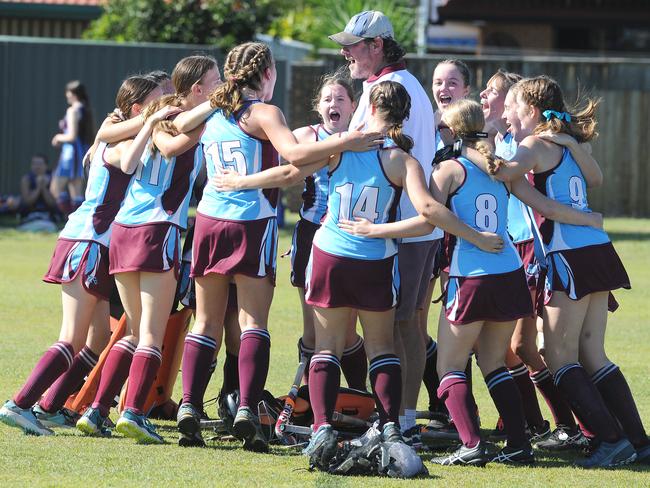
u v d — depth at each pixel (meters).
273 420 22.06
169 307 21.77
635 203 73.88
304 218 23.28
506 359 23.14
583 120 21.91
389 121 20.20
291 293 43.53
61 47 72.00
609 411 21.36
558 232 21.09
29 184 65.12
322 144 19.95
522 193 20.97
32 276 45.88
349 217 20.17
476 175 20.41
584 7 91.69
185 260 23.64
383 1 90.81
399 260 21.88
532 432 23.30
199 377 21.00
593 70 72.38
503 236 20.47
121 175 22.31
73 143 62.16
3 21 90.06
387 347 20.61
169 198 21.69
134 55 72.38
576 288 20.91
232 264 20.69
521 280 20.41
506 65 71.19
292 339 33.28
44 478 18.27
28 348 30.70
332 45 88.12
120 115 23.19
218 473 18.84
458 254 20.33
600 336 21.50
